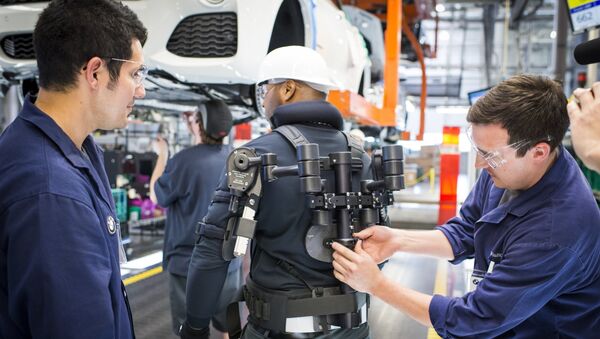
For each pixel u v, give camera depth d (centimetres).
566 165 127
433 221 912
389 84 536
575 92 98
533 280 116
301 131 156
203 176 263
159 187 277
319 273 151
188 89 332
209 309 167
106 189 132
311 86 169
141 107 482
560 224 117
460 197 982
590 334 126
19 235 99
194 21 276
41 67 114
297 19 329
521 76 125
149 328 376
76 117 117
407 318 410
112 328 106
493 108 120
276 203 147
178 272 269
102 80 115
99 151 135
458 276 538
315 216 142
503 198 147
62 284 99
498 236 136
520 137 118
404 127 941
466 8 1892
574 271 117
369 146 725
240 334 171
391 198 156
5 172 103
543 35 1712
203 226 159
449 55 2248
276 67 167
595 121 91
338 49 452
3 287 107
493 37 1878
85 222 104
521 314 117
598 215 121
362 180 152
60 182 103
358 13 693
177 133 814
